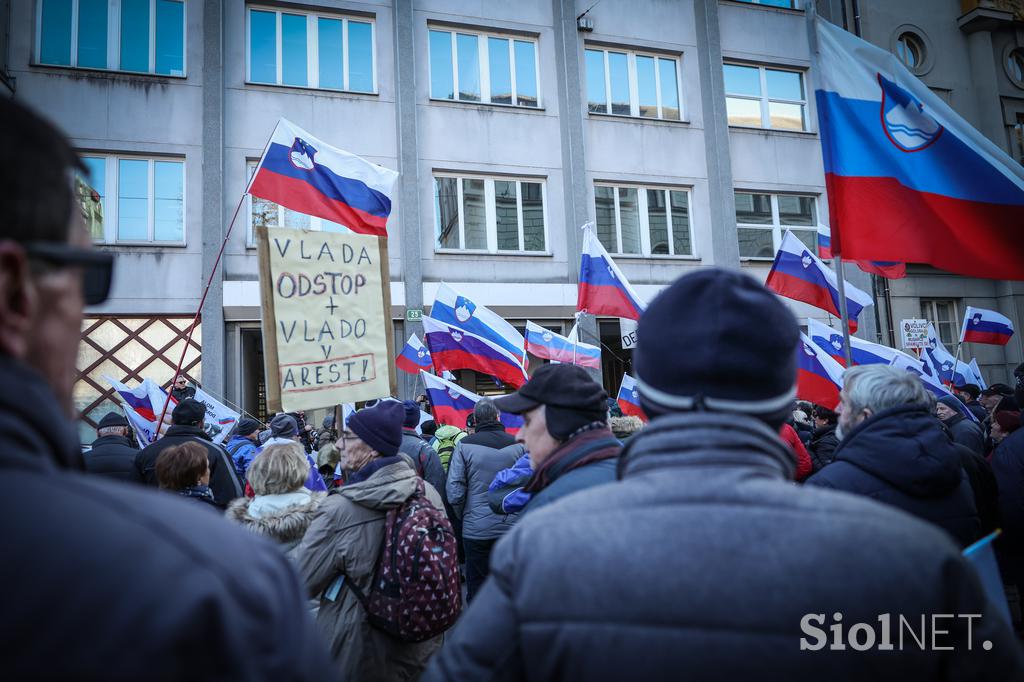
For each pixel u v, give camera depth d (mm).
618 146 13953
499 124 13195
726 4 15211
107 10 11367
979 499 3066
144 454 4539
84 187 9367
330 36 12531
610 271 8344
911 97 4578
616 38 14250
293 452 3084
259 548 727
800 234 15219
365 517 2686
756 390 1051
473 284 12570
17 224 686
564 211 13406
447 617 2648
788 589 854
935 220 4469
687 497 957
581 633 920
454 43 13266
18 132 698
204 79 11539
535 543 1006
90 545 587
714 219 14352
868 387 2471
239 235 11484
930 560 858
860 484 2303
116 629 551
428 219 12555
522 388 2490
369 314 3779
